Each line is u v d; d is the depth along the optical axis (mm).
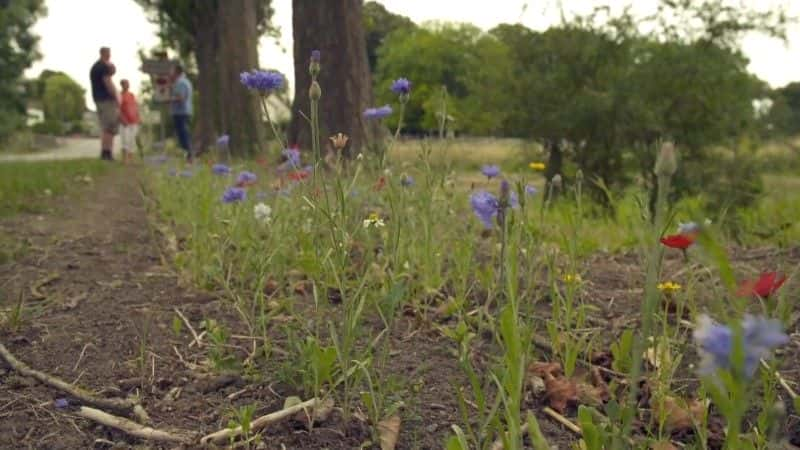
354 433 1744
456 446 1308
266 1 21938
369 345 1961
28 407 1926
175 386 2039
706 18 10547
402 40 41625
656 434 1725
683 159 10281
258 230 3182
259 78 2070
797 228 4469
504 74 11406
